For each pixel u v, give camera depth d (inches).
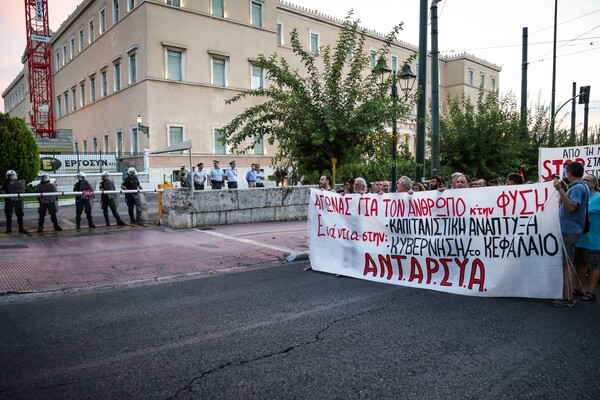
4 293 239.1
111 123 1262.3
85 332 182.9
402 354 158.6
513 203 226.1
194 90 1132.5
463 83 1905.8
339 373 143.9
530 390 132.2
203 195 504.4
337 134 352.8
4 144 716.0
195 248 379.6
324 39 1542.8
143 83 1066.7
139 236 438.0
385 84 362.6
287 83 361.7
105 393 131.6
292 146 367.2
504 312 205.3
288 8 1414.9
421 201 256.8
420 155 451.2
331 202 298.2
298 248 381.7
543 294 218.8
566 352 159.3
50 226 503.8
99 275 283.9
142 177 1031.6
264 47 1286.9
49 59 1784.0
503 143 545.3
